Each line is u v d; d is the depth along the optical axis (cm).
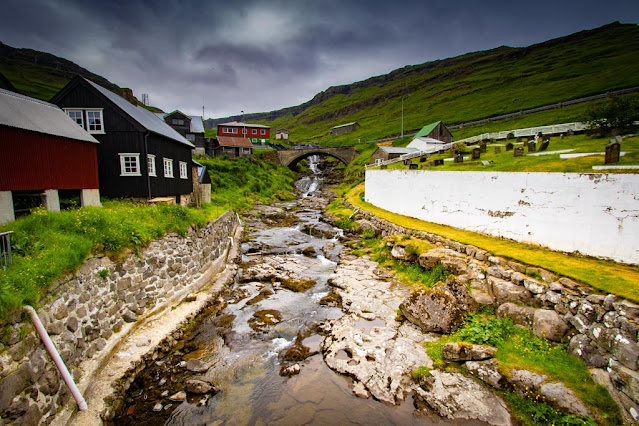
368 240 2398
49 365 714
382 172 2938
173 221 1485
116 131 1902
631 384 735
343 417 827
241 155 6794
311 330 1259
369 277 1739
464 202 1820
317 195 5559
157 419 812
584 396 790
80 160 1473
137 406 852
